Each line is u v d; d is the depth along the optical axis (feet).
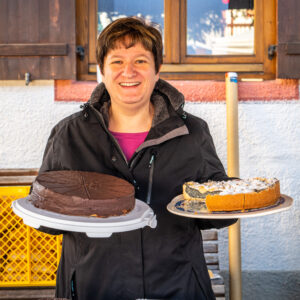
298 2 8.47
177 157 5.16
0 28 8.52
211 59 9.01
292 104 8.71
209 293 5.12
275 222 8.74
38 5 8.51
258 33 8.98
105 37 4.87
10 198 8.10
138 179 5.11
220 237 8.77
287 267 8.79
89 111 5.33
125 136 5.29
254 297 8.77
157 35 4.99
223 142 8.77
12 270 8.02
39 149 8.68
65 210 4.17
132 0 8.98
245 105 8.73
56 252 8.07
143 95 4.92
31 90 8.65
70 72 8.51
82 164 5.20
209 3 9.04
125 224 3.99
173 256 4.93
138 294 4.83
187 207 4.65
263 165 8.79
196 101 8.73
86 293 4.90
